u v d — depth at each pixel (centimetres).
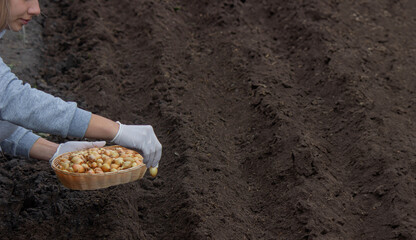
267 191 345
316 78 455
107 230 297
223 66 477
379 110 414
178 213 313
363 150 368
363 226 315
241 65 467
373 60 480
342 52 480
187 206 315
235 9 543
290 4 548
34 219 304
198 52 497
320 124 407
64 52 500
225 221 310
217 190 335
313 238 297
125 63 486
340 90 434
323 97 436
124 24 538
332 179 347
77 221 305
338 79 441
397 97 439
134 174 291
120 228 297
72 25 535
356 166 360
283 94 435
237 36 511
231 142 395
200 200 322
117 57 496
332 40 497
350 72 450
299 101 432
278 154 368
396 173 340
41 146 313
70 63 480
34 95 253
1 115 250
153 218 319
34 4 259
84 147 315
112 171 288
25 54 483
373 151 363
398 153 362
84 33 518
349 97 421
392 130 389
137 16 538
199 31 530
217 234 298
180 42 509
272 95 428
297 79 461
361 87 431
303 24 514
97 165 293
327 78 448
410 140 379
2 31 261
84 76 460
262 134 394
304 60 482
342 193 339
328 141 390
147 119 420
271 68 466
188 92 441
